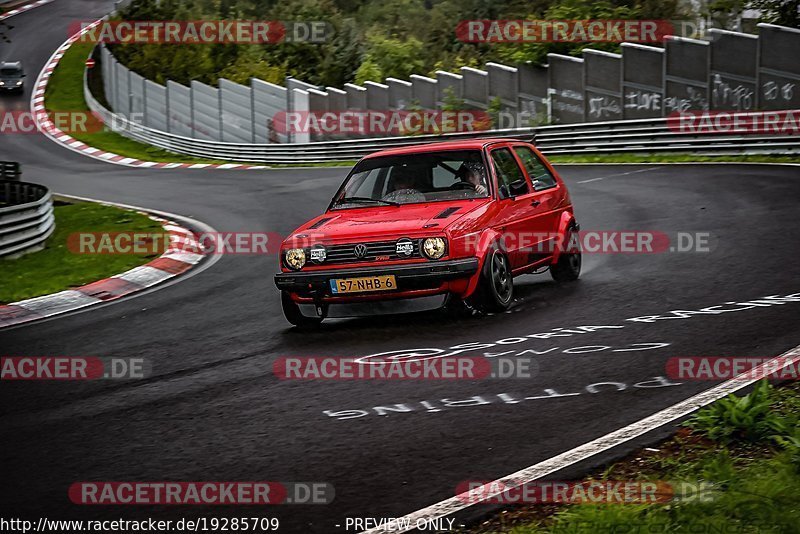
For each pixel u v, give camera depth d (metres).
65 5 178.00
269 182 60.72
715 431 10.63
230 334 19.22
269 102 86.81
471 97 71.62
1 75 127.44
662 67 56.69
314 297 18.06
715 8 67.00
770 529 8.16
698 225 28.20
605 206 35.34
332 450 11.23
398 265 17.52
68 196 60.88
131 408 13.95
